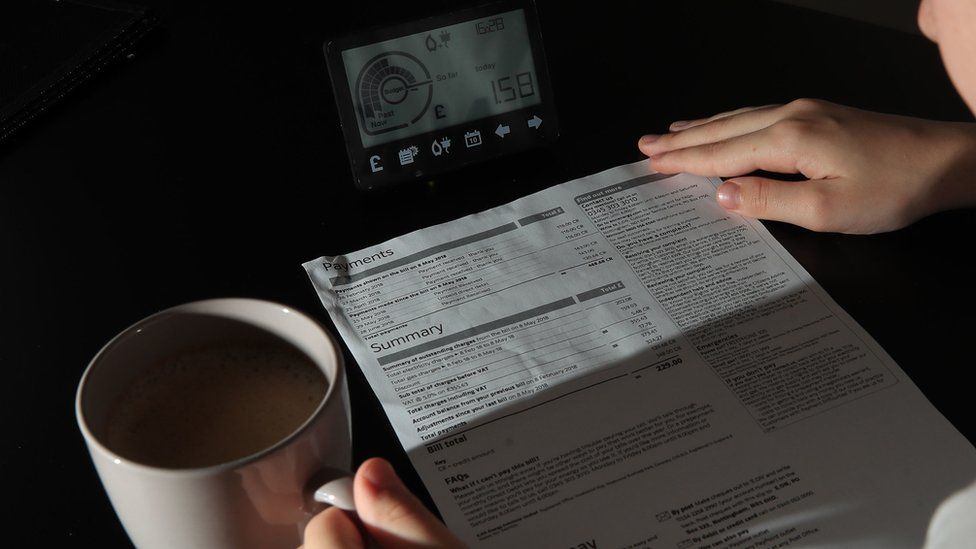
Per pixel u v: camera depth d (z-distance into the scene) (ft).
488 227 2.45
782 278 2.33
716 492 2.04
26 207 2.53
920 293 2.30
